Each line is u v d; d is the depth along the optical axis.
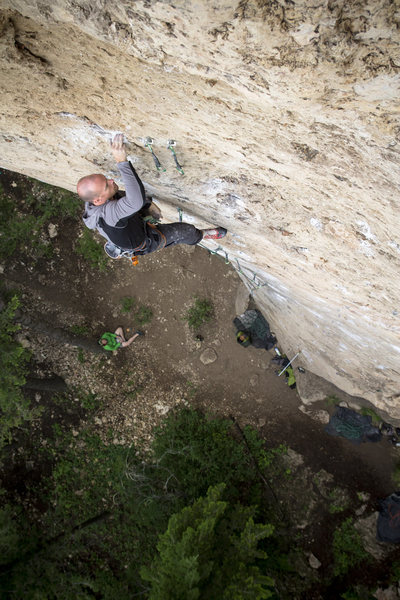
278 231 3.83
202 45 1.83
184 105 2.41
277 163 2.75
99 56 2.13
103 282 8.43
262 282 6.54
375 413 7.69
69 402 8.32
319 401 8.03
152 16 1.73
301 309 6.16
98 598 7.61
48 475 8.07
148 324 8.41
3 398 7.05
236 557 6.09
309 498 7.85
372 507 7.66
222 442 7.95
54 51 2.14
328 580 7.48
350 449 7.93
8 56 2.14
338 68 1.75
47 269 8.34
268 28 1.63
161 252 8.38
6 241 8.20
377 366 6.01
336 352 6.53
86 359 8.44
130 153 3.12
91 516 7.97
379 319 4.39
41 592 7.37
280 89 1.99
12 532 7.43
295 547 7.66
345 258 3.63
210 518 5.95
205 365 8.32
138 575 7.55
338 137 2.25
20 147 3.54
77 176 3.98
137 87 2.33
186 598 5.30
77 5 1.76
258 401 8.21
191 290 8.35
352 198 2.78
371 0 1.44
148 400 8.31
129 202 2.53
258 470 7.93
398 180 2.35
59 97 2.59
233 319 8.31
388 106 1.89
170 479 7.79
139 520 7.77
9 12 1.87
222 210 3.86
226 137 2.64
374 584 7.39
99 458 8.17
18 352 7.08
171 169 3.29
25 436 8.11
